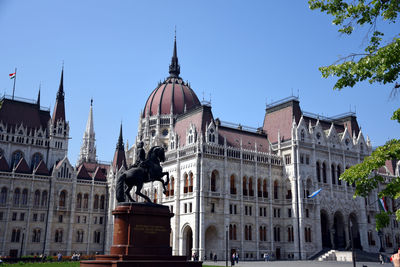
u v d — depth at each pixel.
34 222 111.31
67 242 115.62
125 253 33.03
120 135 141.00
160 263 32.00
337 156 104.56
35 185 113.94
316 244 93.38
